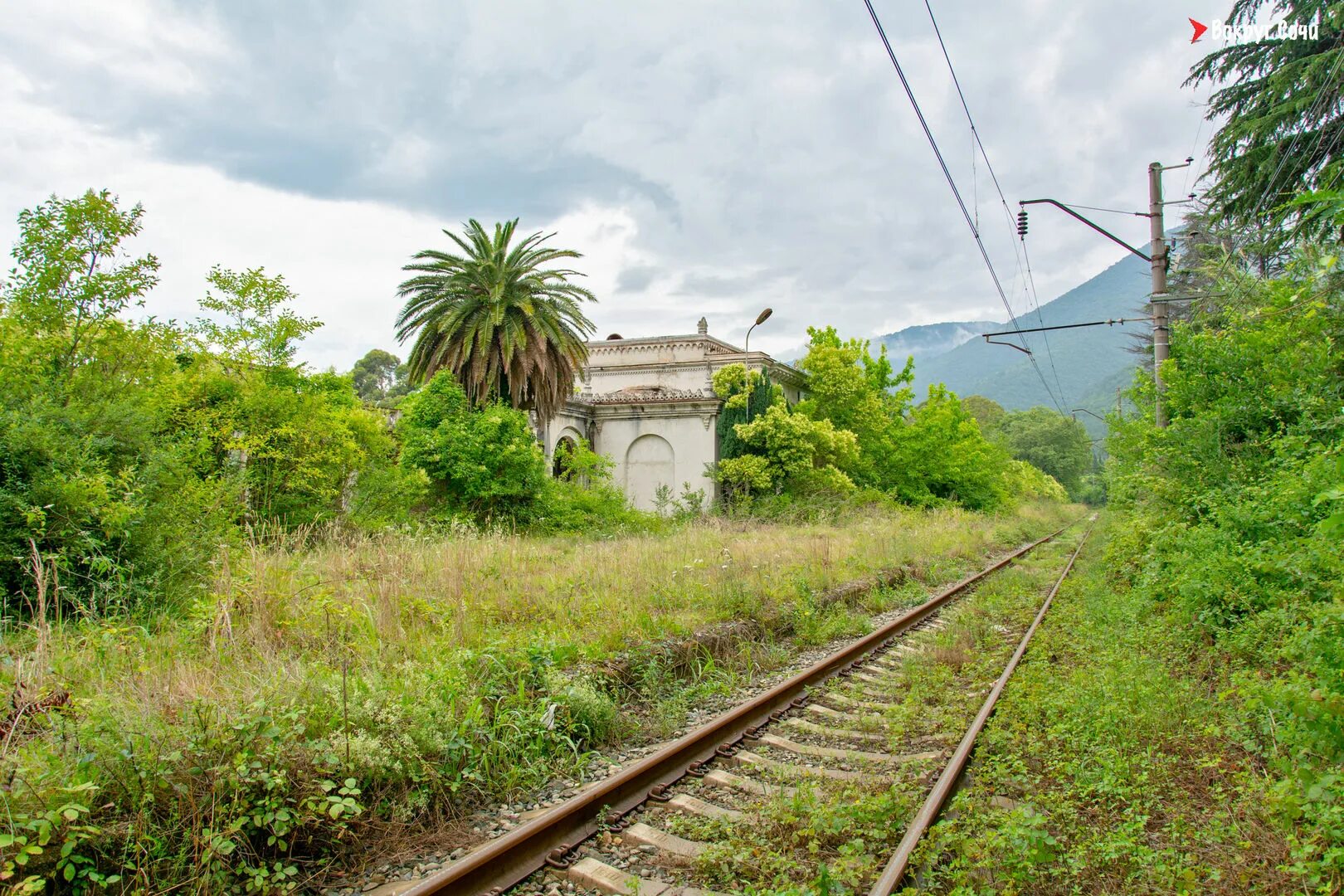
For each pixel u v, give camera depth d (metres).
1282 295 10.46
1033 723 6.23
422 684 5.91
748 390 32.34
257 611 7.28
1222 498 10.20
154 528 8.44
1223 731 5.48
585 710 6.36
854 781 5.36
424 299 26.33
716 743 6.20
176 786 4.08
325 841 4.36
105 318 10.88
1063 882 3.91
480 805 5.11
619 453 34.28
